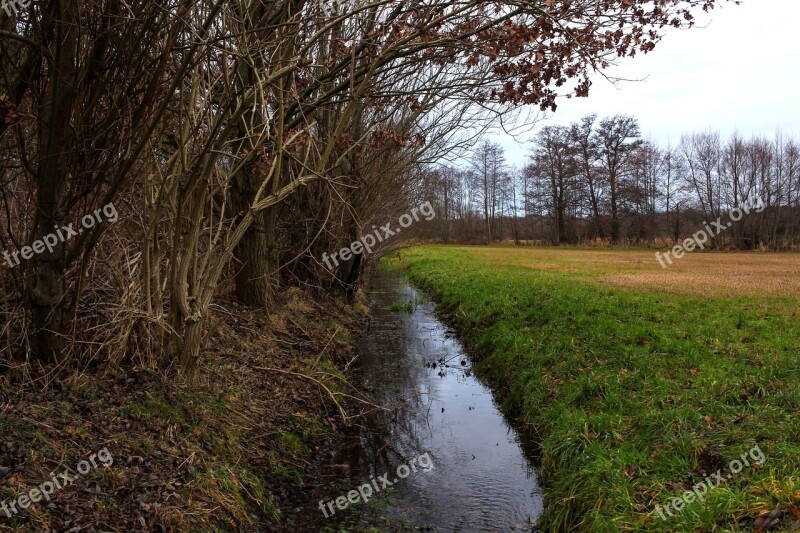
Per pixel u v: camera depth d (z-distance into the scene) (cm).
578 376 834
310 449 706
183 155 621
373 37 658
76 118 539
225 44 609
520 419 835
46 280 564
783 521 407
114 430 526
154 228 639
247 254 1095
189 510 459
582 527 512
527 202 7850
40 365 564
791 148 5350
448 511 588
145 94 558
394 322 1683
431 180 2348
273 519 538
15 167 578
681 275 2398
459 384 1050
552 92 615
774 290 1769
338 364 1088
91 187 579
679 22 575
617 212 6806
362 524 553
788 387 663
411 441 773
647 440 604
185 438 559
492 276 2325
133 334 661
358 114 1336
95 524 403
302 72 751
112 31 540
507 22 570
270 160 759
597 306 1359
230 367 794
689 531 430
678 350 885
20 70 525
